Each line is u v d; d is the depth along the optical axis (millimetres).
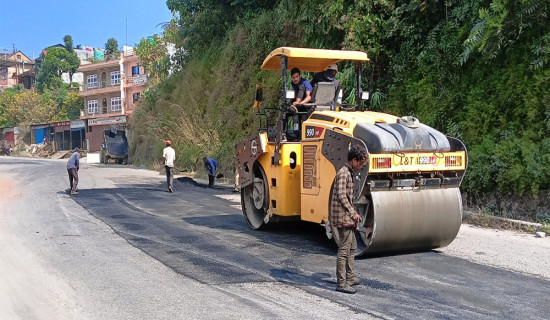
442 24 13117
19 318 4969
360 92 9492
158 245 8367
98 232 9461
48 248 8000
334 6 14898
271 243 8656
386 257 7570
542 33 10797
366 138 7219
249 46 24078
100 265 6980
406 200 7332
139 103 38969
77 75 76312
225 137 23250
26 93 69062
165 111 31656
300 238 9117
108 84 58688
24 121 67625
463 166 7812
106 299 5523
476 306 5336
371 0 14125
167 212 12289
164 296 5633
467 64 12242
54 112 68062
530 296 5688
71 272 6605
